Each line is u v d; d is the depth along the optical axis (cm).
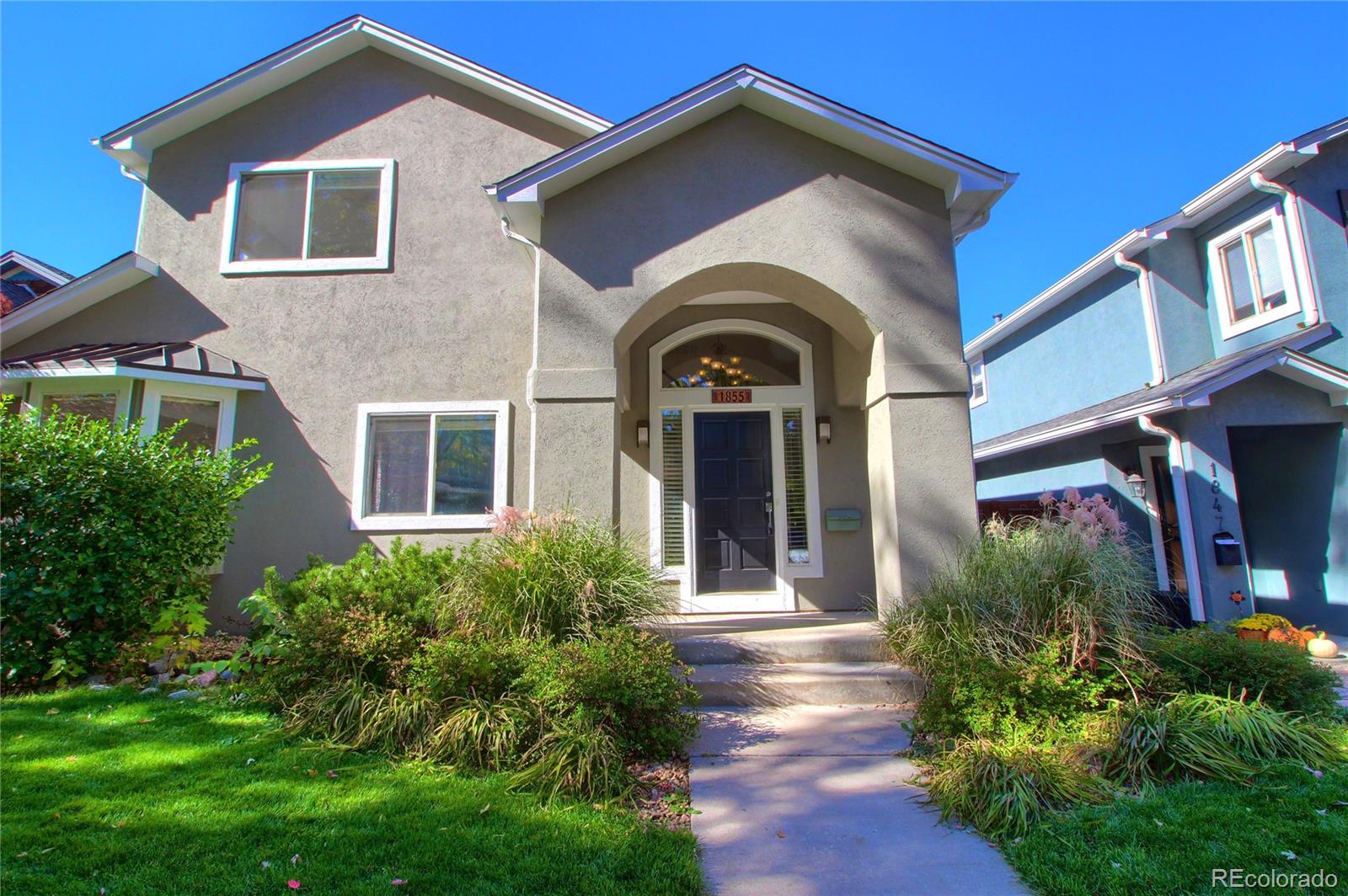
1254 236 994
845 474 855
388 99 892
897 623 575
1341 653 764
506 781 394
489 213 861
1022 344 1469
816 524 847
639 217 678
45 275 1256
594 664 433
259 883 288
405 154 877
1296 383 888
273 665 547
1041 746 423
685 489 860
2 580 559
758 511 862
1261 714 430
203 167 876
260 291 843
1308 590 908
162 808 354
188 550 649
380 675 491
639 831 346
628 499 854
